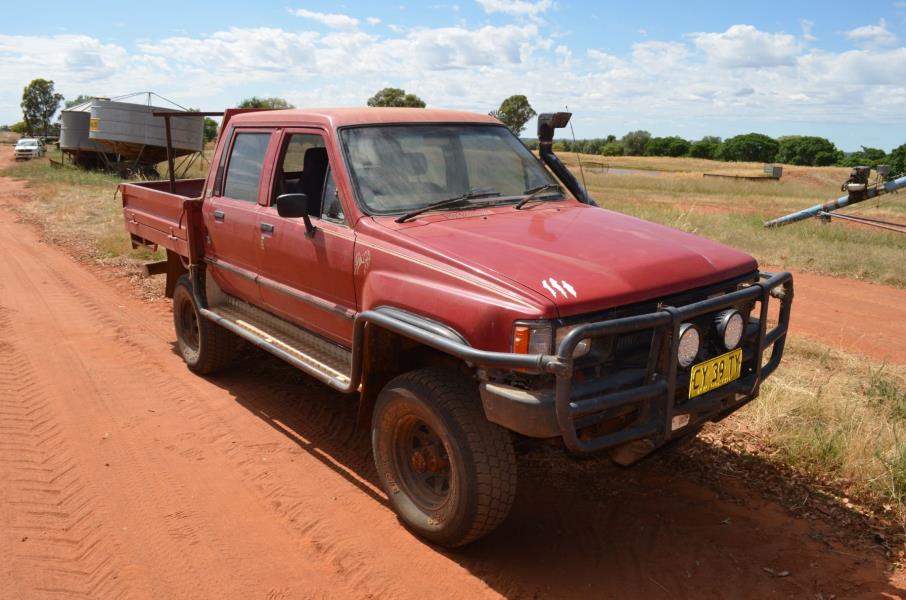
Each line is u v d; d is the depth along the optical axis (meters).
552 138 5.57
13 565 3.42
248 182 5.12
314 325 4.54
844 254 11.64
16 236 13.50
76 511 3.90
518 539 3.69
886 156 71.81
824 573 3.40
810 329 7.72
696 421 3.52
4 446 4.66
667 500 4.07
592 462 4.50
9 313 7.83
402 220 3.94
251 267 5.03
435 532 3.52
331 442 4.82
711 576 3.38
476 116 5.00
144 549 3.57
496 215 4.16
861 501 4.03
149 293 8.94
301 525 3.80
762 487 4.20
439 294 3.40
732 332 3.53
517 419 3.04
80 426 4.98
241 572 3.39
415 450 3.72
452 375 3.47
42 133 116.56
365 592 3.26
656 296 3.34
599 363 3.23
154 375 6.03
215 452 4.64
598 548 3.61
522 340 3.05
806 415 4.90
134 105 24.03
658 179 37.34
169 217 6.12
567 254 3.49
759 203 24.20
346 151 4.23
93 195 19.59
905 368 6.34
